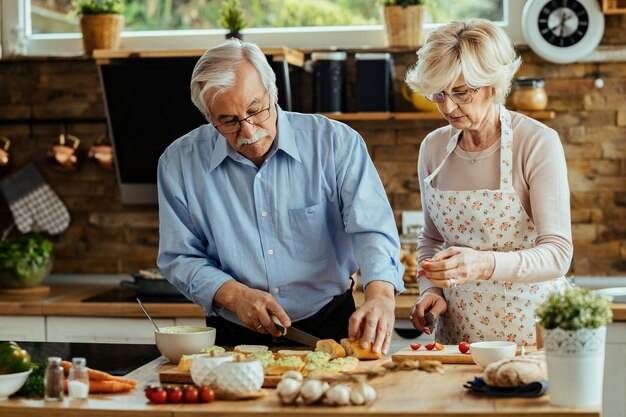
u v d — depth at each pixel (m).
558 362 1.82
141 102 3.98
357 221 2.45
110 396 2.02
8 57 4.38
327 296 2.59
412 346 2.34
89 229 4.38
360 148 2.54
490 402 1.86
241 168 2.53
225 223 2.53
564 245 2.38
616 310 3.32
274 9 4.30
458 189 2.59
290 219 2.52
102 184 4.36
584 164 4.05
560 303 1.83
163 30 4.37
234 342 2.58
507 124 2.49
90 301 3.76
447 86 2.34
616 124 4.02
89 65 4.33
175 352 2.30
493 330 2.58
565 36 3.93
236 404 1.92
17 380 2.00
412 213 4.11
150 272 3.91
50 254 4.10
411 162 4.14
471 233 2.58
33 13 4.46
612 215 4.04
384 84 3.93
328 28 4.26
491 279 2.31
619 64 4.00
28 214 4.39
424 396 1.92
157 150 4.07
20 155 4.40
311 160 2.52
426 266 2.26
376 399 1.90
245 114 2.31
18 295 3.97
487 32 2.35
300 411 1.84
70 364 2.18
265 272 2.54
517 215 2.51
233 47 2.34
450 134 2.63
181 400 1.93
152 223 4.34
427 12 4.21
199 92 2.35
